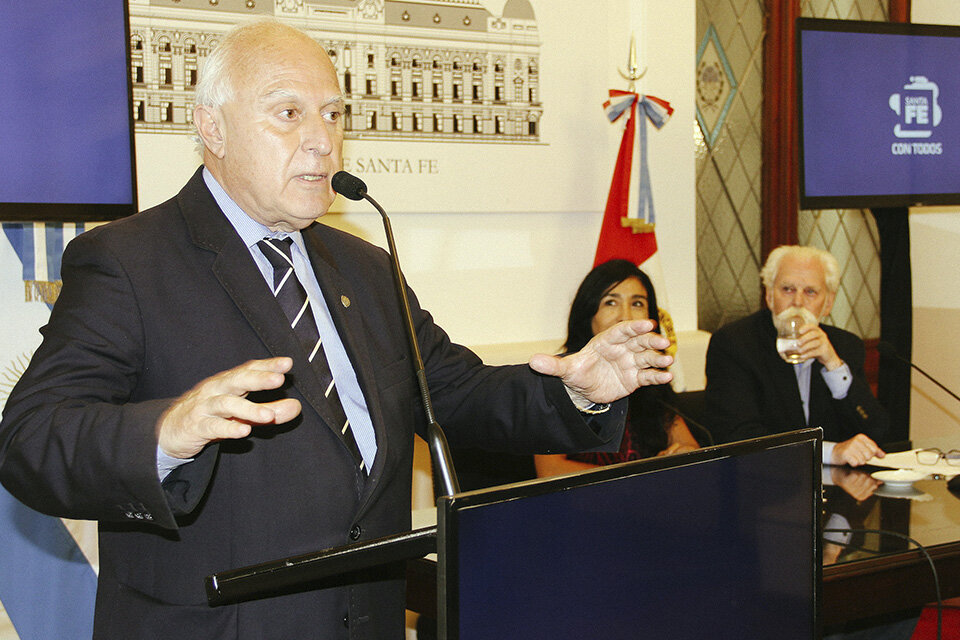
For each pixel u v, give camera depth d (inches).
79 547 94.7
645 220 136.4
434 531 35.1
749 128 154.5
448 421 57.7
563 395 50.0
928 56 131.3
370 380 52.6
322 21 117.7
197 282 49.9
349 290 55.6
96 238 49.6
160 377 48.1
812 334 105.3
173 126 110.2
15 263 97.6
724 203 153.6
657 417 103.8
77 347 45.9
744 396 110.4
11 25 86.0
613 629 32.4
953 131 133.6
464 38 127.2
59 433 41.1
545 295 137.3
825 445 98.7
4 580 91.9
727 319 155.5
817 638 38.7
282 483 48.4
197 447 37.6
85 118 90.4
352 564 34.0
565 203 136.3
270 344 49.8
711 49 150.3
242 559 47.3
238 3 112.6
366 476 51.7
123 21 91.9
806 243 161.0
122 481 39.1
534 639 30.4
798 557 38.0
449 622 28.4
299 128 50.4
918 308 169.6
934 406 167.8
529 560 30.2
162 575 47.1
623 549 32.6
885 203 130.6
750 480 36.3
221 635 46.6
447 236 129.3
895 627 96.6
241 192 51.7
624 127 137.6
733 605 35.8
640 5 139.6
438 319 129.6
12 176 87.0
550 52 133.6
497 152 130.7
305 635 48.2
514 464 101.1
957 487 86.5
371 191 122.5
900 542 72.1
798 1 153.5
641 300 103.7
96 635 49.3
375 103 121.9
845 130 127.3
